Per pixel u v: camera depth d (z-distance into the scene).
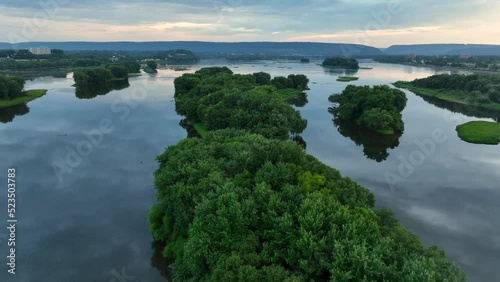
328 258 32.78
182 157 54.34
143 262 48.19
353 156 90.00
